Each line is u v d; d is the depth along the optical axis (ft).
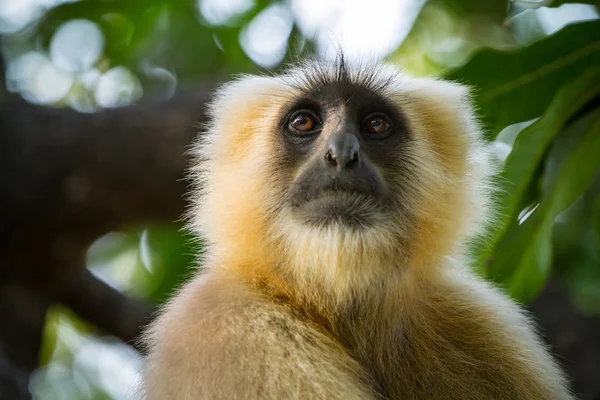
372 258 31.14
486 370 33.32
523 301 35.94
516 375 33.24
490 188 37.50
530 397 33.09
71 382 69.31
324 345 29.37
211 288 31.60
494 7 64.28
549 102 35.42
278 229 32.71
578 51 34.32
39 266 61.11
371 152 34.01
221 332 28.58
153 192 59.72
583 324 56.75
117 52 67.72
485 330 34.06
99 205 59.93
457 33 68.13
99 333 67.62
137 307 63.77
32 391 60.49
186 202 60.13
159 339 30.58
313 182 31.94
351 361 30.14
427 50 68.39
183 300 31.78
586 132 35.12
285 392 27.02
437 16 67.82
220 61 67.15
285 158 33.94
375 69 36.70
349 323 32.07
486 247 36.86
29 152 58.44
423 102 36.40
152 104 60.23
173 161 58.80
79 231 60.95
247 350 27.76
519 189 34.73
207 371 27.55
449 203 35.09
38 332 61.36
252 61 65.72
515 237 36.86
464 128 36.76
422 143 35.06
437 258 34.60
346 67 35.40
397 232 32.58
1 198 58.23
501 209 37.22
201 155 39.09
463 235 35.81
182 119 59.00
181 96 60.49
